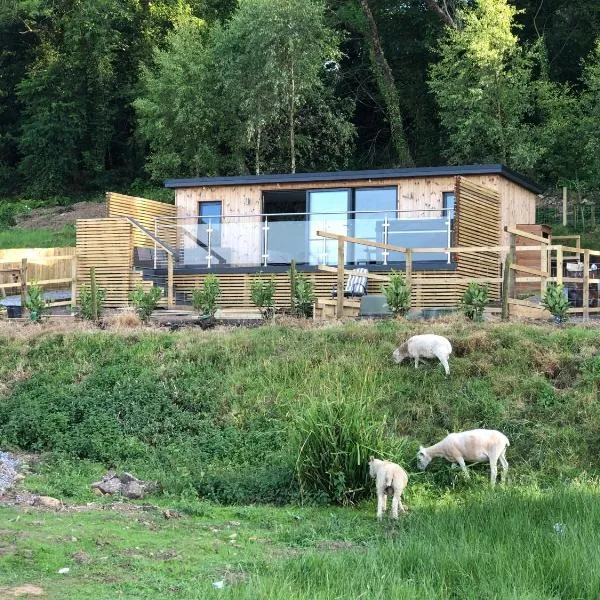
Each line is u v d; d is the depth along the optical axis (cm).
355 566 796
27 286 2152
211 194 2570
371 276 1953
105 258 2398
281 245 2342
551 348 1473
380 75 3912
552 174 3441
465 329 1565
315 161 3834
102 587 760
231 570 830
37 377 1600
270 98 3469
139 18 4753
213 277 1944
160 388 1512
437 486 1195
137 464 1302
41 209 4366
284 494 1174
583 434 1281
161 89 3753
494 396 1373
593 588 718
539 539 834
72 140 4650
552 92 3416
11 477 1219
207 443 1355
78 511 1057
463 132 3256
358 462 1156
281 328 1692
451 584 754
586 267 1823
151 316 1983
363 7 3894
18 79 5081
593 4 3906
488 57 3225
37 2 4753
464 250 1778
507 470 1198
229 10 4412
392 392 1412
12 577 775
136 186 4544
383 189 2416
